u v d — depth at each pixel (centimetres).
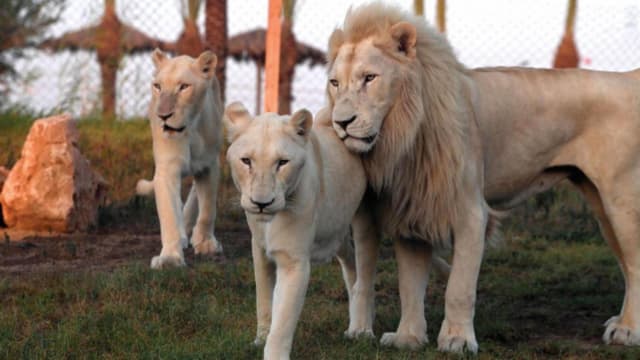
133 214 1563
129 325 880
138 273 1071
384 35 803
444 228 841
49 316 934
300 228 737
